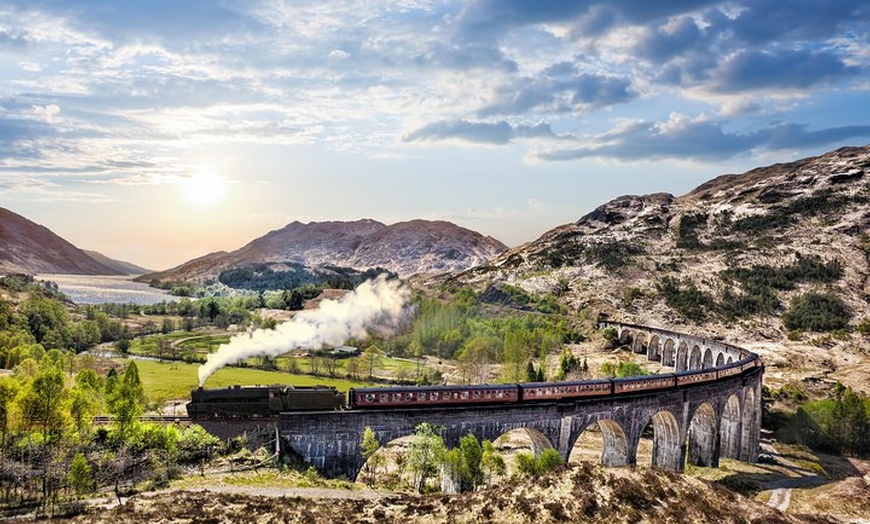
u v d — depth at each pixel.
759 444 97.12
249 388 59.34
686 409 76.94
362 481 60.78
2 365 115.62
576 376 130.62
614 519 45.22
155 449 54.75
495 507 46.28
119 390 64.75
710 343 147.50
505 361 146.38
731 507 50.47
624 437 69.69
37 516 41.47
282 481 49.81
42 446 54.12
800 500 75.12
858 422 104.69
